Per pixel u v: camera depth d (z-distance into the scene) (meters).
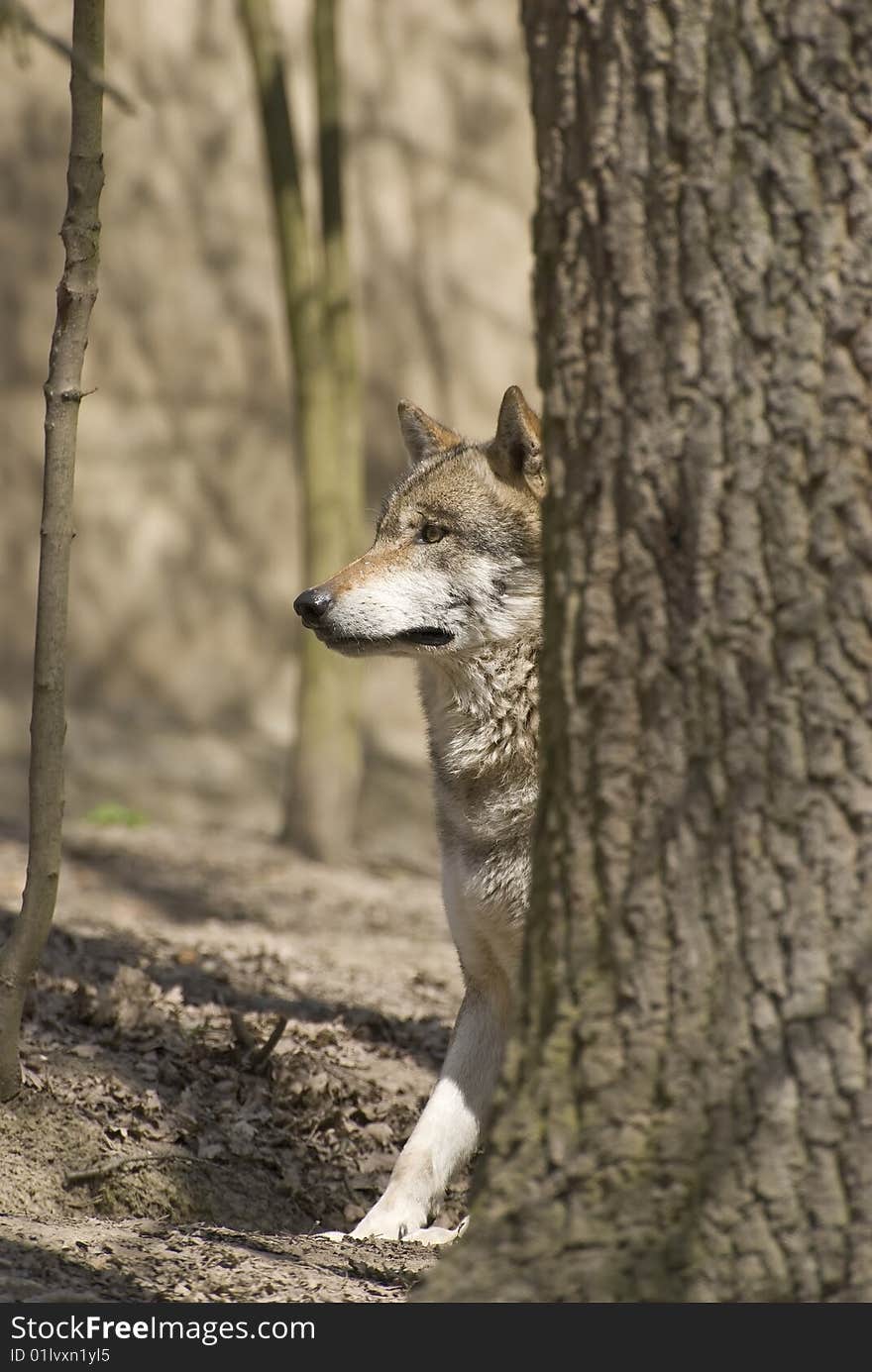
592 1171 5.05
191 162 22.91
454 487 9.60
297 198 19.09
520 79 23.84
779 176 4.98
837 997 4.89
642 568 5.15
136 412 22.92
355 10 23.11
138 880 16.97
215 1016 10.55
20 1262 6.17
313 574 19.28
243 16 19.11
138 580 22.84
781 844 4.96
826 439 4.95
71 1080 8.66
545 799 5.49
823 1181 4.84
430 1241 8.06
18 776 21.92
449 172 23.66
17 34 5.89
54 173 22.53
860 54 4.96
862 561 4.95
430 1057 11.01
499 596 9.27
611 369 5.21
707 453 5.05
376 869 19.97
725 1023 4.96
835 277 4.96
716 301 5.04
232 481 23.20
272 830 21.86
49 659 7.60
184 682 23.00
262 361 23.25
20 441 22.52
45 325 22.61
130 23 22.55
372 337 23.44
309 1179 8.87
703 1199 4.91
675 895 5.06
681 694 5.09
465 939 9.05
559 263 5.36
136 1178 7.96
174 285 22.94
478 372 23.91
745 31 5.02
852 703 4.95
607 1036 5.12
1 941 11.41
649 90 5.12
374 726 23.14
